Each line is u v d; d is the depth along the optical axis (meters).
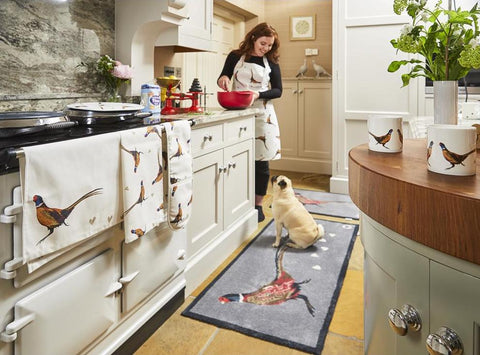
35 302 1.02
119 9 2.19
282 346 1.52
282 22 4.94
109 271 1.30
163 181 1.55
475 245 0.50
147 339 1.56
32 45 1.73
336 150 3.90
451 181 0.61
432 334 0.59
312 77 4.73
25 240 0.96
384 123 0.92
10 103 1.64
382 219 0.67
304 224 2.40
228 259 2.33
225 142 2.26
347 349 1.50
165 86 2.42
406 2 1.09
